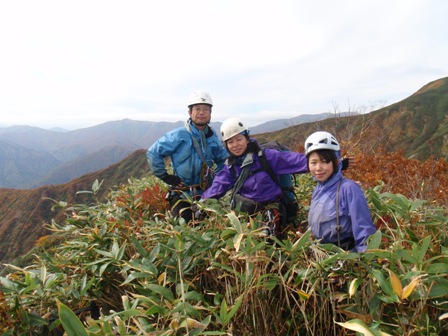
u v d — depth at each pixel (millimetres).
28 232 69062
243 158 3361
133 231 3467
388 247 2473
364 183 5422
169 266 2531
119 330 1750
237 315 2238
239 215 3002
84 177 99500
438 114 76062
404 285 1839
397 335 1847
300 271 2182
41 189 88375
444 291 1734
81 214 3982
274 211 3240
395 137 72812
